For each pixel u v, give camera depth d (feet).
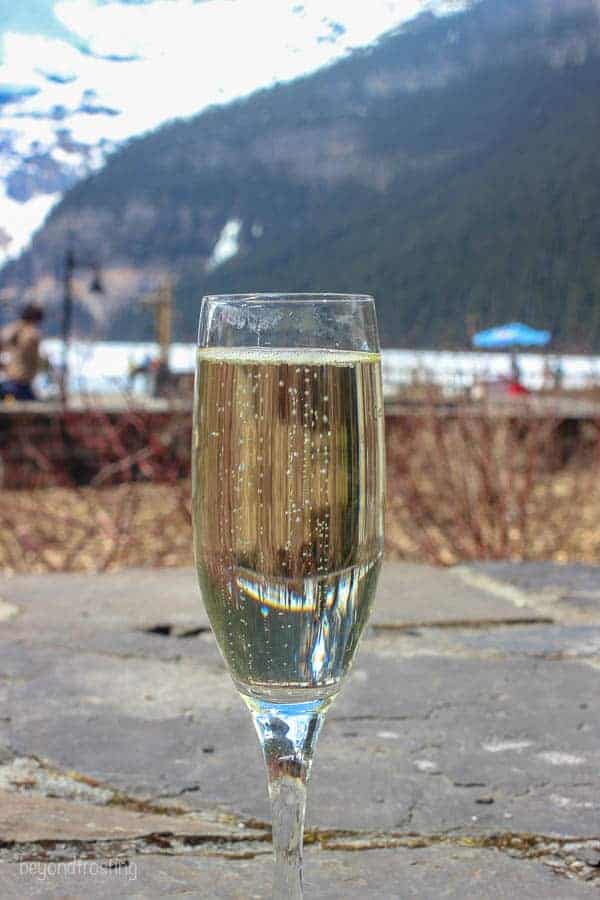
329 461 2.49
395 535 19.80
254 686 2.48
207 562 2.52
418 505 18.48
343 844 3.87
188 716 5.35
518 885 3.53
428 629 6.98
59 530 21.09
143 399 23.68
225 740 5.02
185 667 6.19
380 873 3.62
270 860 3.71
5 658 6.29
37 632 6.89
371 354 2.66
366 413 2.60
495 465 18.10
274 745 2.45
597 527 19.49
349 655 2.54
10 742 4.94
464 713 5.36
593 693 5.70
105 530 19.72
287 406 2.48
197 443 2.62
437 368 20.52
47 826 3.96
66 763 4.71
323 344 2.53
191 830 3.96
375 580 2.63
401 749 4.87
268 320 2.53
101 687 5.79
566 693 5.70
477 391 20.01
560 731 5.12
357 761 4.72
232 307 2.57
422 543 18.24
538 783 4.48
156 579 8.70
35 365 35.53
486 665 6.19
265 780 4.55
